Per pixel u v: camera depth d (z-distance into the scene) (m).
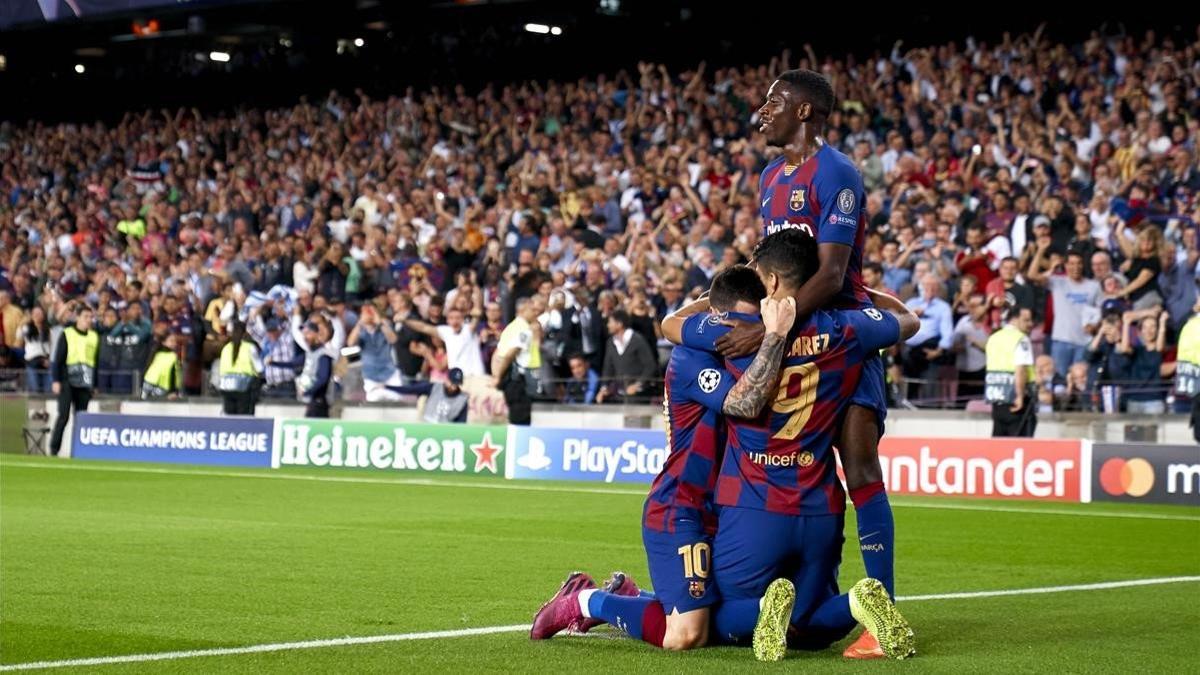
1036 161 18.73
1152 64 20.30
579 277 19.19
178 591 7.60
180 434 19.02
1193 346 14.63
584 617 6.00
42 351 23.47
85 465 18.38
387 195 23.55
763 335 5.59
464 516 12.01
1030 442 14.19
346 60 29.98
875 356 5.93
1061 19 23.97
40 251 26.11
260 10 27.17
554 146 23.69
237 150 27.67
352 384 19.66
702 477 5.81
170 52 32.06
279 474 16.89
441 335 18.81
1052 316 16.47
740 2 26.84
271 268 21.69
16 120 33.44
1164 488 13.65
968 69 21.06
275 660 5.57
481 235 21.33
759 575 5.70
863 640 5.69
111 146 29.12
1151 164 17.80
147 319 21.88
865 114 21.20
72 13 23.94
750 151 20.42
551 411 17.97
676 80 24.66
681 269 18.34
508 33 28.81
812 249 5.71
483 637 6.16
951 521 12.00
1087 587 8.09
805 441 5.64
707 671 5.31
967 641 6.12
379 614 6.85
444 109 25.45
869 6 25.75
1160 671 5.43
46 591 7.57
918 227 18.19
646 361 17.69
